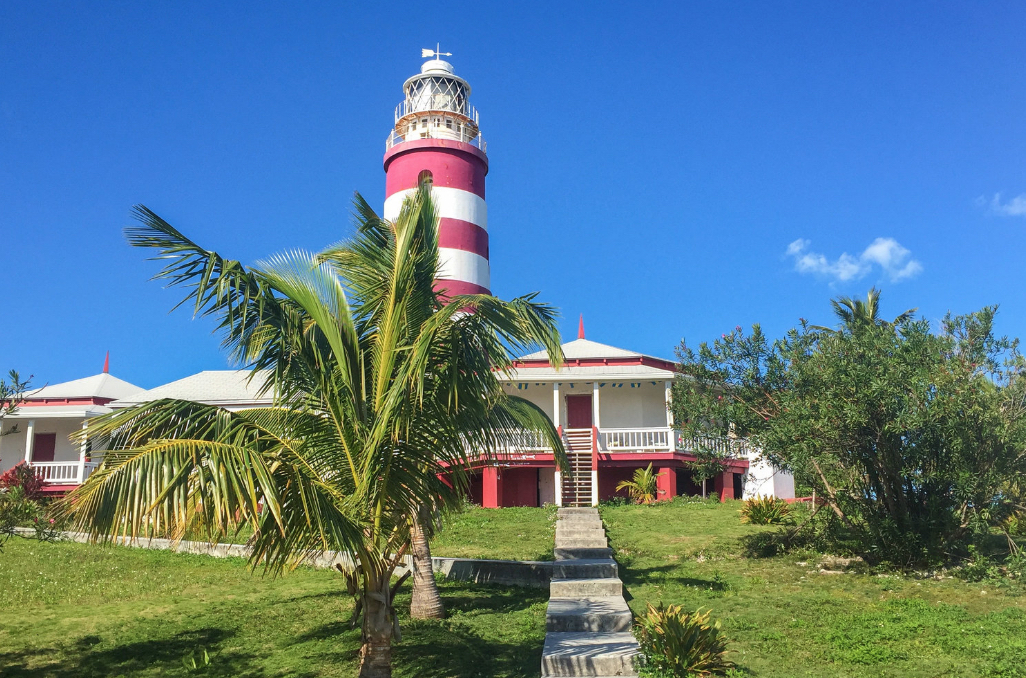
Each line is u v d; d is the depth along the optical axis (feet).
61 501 23.36
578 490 90.12
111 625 44.86
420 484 31.99
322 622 44.86
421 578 46.21
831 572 52.42
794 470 53.52
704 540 63.31
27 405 106.22
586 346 102.99
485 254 106.11
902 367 47.32
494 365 32.19
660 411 98.48
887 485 52.26
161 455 23.45
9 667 37.86
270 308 30.42
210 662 38.42
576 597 46.09
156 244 28.02
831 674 34.19
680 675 33.42
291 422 31.71
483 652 39.09
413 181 104.78
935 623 39.99
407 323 32.17
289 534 27.02
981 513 50.03
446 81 112.57
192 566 61.67
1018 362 48.67
